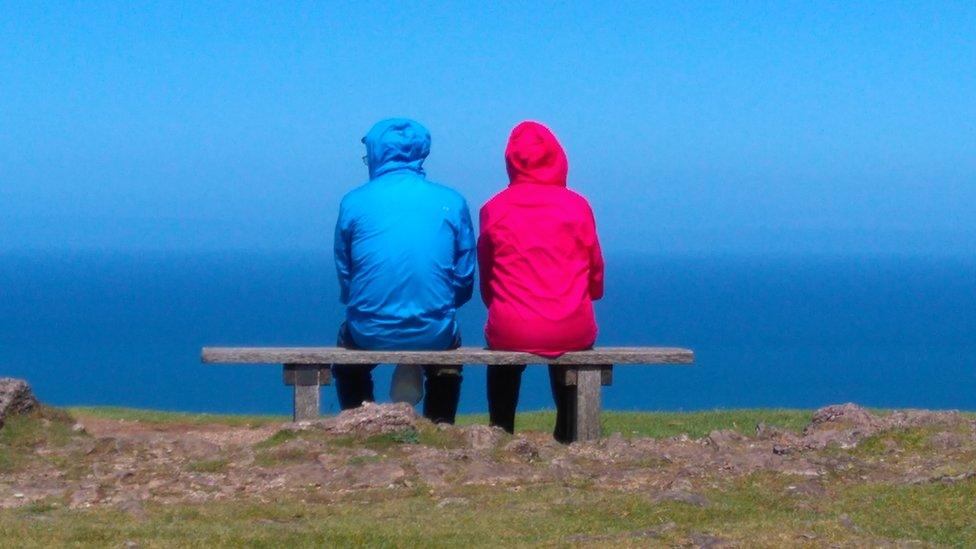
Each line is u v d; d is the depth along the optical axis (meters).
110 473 8.60
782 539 6.62
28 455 9.11
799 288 198.38
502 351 10.62
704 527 7.01
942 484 7.83
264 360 10.50
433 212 10.73
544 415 15.11
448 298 10.80
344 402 11.12
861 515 7.23
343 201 10.94
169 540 6.63
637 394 51.09
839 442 9.36
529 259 10.55
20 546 6.44
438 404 10.85
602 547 6.51
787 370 64.44
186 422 13.82
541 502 7.66
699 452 9.16
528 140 10.75
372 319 10.67
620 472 8.53
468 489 8.05
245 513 7.46
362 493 8.02
